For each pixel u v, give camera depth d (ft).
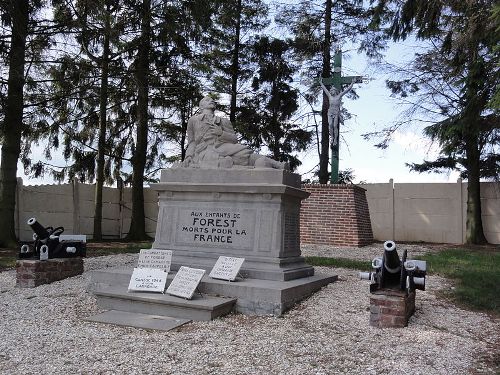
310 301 26.32
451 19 47.06
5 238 51.19
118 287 26.91
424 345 19.57
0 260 42.32
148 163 82.58
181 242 30.66
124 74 62.80
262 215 29.09
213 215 30.19
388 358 18.03
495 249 58.34
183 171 31.37
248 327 22.12
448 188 70.13
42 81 53.31
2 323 22.84
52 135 68.03
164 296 24.64
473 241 65.82
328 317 23.49
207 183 30.42
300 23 80.02
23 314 24.56
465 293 29.71
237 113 89.04
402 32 45.27
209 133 32.19
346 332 21.25
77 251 34.91
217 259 29.22
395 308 22.06
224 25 81.56
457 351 19.10
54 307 25.79
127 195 75.72
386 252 21.79
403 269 22.39
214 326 22.13
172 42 64.54
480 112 48.06
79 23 50.16
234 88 86.58
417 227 71.31
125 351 18.51
